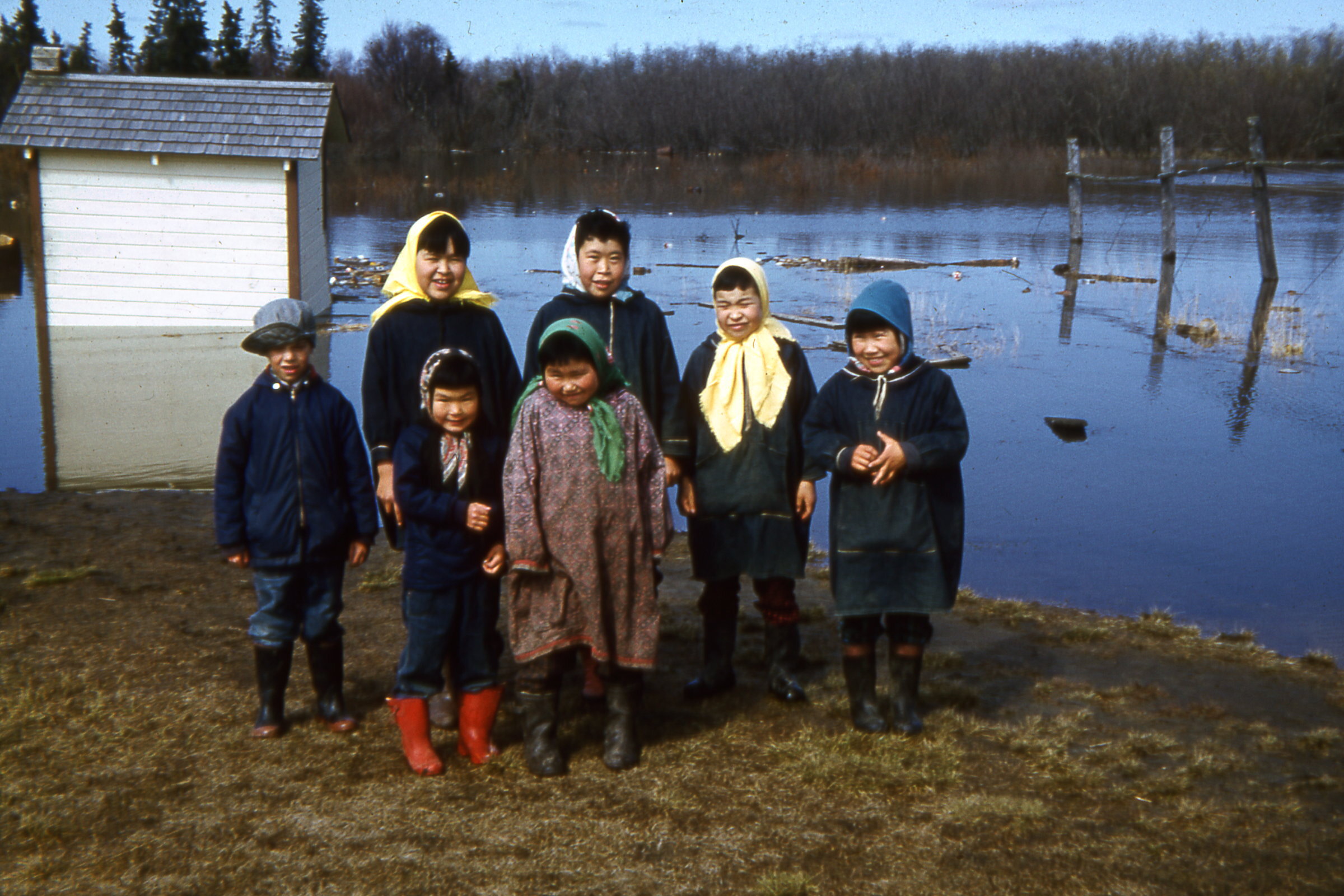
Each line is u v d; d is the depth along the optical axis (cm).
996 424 948
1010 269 1947
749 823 345
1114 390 1076
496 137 6981
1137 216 2939
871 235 2531
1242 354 1243
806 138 6181
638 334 431
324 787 367
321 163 1530
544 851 328
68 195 1357
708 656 447
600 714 430
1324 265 1939
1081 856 326
